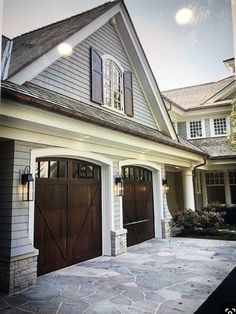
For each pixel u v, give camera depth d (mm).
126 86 10555
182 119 17188
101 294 5211
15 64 6719
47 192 6699
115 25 10359
